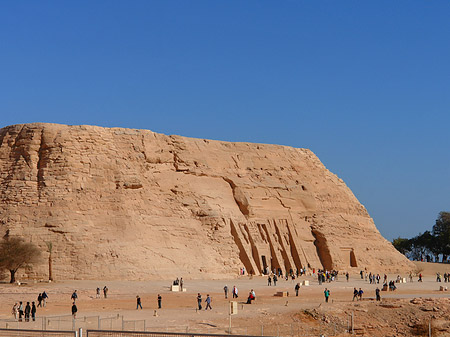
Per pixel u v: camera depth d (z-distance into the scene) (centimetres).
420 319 5212
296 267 9700
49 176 7925
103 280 7250
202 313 5203
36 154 8088
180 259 8081
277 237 9694
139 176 8481
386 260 10612
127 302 5891
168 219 8462
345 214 10788
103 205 7962
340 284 8131
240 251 9106
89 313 5159
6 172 8050
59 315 5025
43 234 7444
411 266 10888
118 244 7638
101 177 8112
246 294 6669
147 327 4528
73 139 8181
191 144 9569
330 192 10806
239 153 10081
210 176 9488
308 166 10856
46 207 7688
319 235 10119
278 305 5681
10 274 7131
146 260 7681
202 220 8869
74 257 7356
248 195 9619
